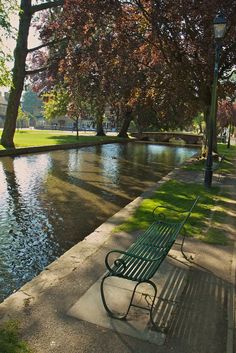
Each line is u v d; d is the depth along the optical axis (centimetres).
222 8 1400
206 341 367
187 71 1625
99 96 2964
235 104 3981
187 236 675
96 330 378
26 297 440
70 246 736
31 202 1069
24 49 2391
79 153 2583
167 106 2297
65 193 1211
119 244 628
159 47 1655
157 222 595
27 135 3938
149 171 1855
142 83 2042
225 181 1362
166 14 1504
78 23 1600
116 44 1708
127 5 1731
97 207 1047
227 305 434
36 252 702
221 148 3406
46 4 2362
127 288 468
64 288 464
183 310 421
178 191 1136
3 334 363
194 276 509
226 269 534
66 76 2144
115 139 4075
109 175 1650
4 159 1989
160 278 499
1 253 691
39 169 1702
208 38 1477
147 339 367
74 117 3562
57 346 350
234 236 685
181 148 3791
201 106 2031
